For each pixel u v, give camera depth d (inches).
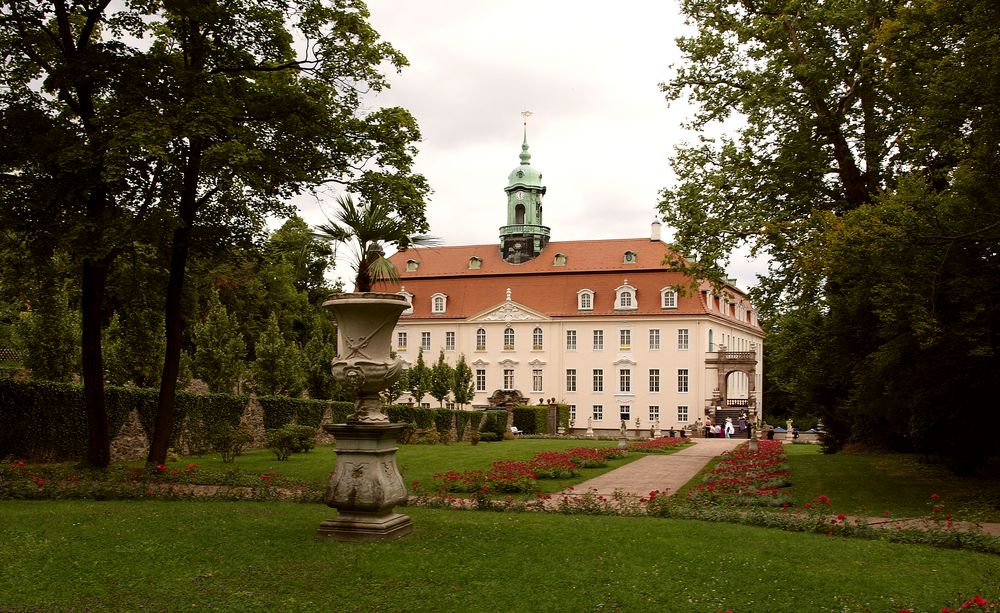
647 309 2726.4
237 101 700.0
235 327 1461.6
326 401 1469.0
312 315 2397.9
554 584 330.3
